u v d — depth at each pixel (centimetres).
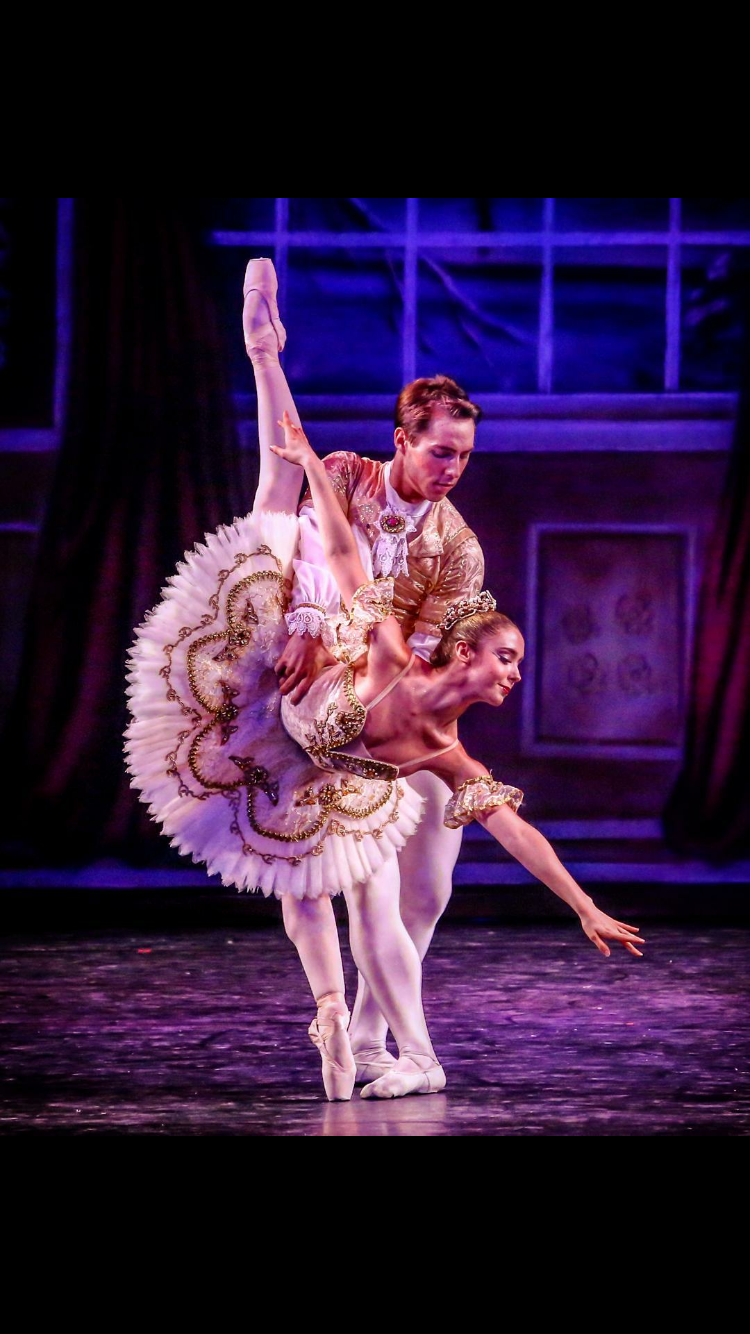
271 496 862
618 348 1803
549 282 1800
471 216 1798
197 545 802
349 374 1808
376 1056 876
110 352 1780
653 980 1221
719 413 1786
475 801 730
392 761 752
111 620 1766
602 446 1795
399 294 1805
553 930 1554
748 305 1784
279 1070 866
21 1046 933
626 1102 791
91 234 1775
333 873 802
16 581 1777
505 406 1803
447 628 742
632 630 1795
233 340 1789
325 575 806
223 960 1327
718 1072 868
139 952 1375
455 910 1688
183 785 792
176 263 1783
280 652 792
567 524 1797
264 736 791
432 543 868
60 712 1759
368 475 866
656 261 1795
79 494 1777
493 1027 1008
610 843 1780
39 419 1789
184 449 1781
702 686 1778
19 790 1755
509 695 1795
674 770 1783
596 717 1792
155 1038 961
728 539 1781
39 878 1750
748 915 1658
